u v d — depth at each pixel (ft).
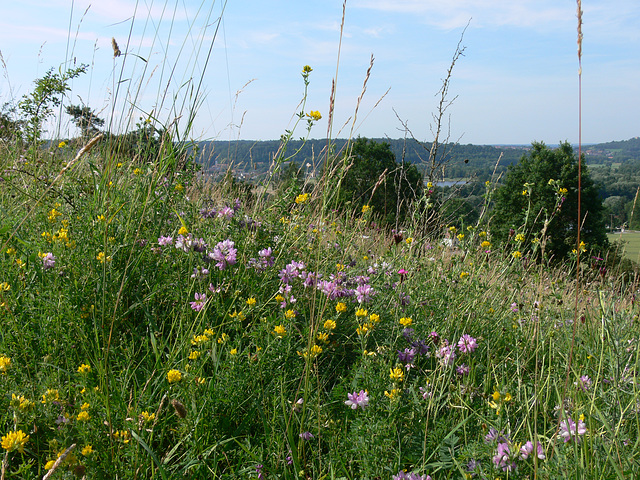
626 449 6.32
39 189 11.62
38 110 15.51
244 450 6.12
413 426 6.82
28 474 4.94
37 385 6.16
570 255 13.16
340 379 8.05
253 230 11.73
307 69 12.00
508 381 8.30
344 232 13.94
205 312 8.20
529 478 5.88
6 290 7.61
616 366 7.47
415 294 11.11
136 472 5.19
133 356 7.40
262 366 7.22
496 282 13.28
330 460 6.20
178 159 11.55
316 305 9.64
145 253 9.55
